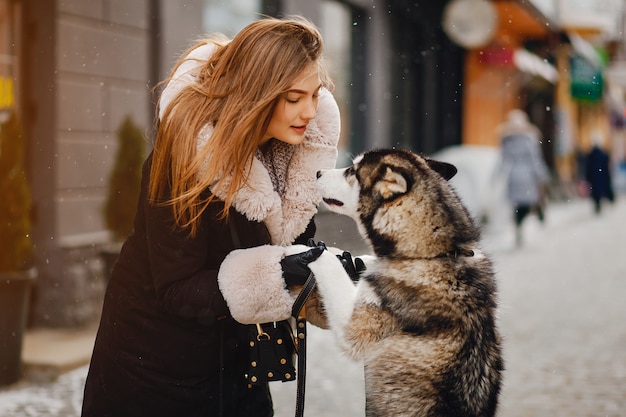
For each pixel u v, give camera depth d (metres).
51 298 6.78
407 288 2.79
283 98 2.40
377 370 2.76
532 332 6.96
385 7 14.27
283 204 2.59
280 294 2.35
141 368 2.41
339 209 3.24
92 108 7.22
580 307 8.14
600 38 33.31
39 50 6.80
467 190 15.22
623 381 5.47
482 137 20.92
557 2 21.47
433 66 17.36
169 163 2.34
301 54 2.36
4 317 5.20
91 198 7.22
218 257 2.46
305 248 2.52
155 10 7.93
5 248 5.31
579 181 29.42
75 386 5.29
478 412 2.73
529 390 5.24
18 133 5.44
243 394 2.59
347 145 13.25
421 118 16.97
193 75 2.41
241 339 2.53
